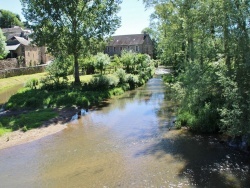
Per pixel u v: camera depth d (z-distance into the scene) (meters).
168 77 37.84
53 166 11.71
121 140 14.63
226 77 12.98
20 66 58.19
